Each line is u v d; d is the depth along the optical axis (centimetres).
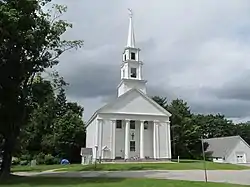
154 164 4134
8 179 2467
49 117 3969
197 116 9881
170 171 3184
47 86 2995
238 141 7238
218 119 10031
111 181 2117
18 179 2434
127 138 5322
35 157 6341
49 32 2830
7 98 2652
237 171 3238
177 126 7150
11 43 2481
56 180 2270
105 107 5325
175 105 7838
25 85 2831
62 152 6844
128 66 5997
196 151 7356
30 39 2492
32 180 2298
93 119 5603
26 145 6100
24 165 5997
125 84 5869
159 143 5456
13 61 2602
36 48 2680
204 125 9712
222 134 9800
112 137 5234
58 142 6788
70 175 2909
